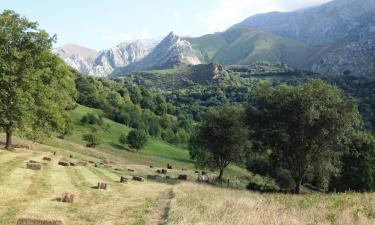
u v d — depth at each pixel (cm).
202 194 3023
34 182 2755
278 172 6272
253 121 5419
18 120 4916
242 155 6394
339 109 4969
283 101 5028
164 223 1820
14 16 4956
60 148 6900
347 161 6562
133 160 8000
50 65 5375
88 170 4297
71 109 10681
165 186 3828
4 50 4884
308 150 5194
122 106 14300
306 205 2373
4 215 1712
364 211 2095
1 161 3619
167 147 11881
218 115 6306
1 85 4822
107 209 2119
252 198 2764
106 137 10450
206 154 6775
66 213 1902
